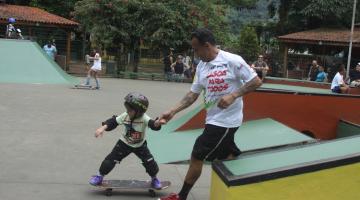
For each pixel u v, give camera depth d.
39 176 6.28
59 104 13.38
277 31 40.06
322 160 4.40
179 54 29.47
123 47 29.70
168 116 5.29
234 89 4.95
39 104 13.12
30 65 20.50
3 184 5.86
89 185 6.00
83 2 28.98
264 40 42.12
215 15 30.20
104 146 8.27
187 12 29.03
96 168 6.82
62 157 7.36
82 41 36.94
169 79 27.69
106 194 5.64
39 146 8.01
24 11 33.53
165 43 28.47
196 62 27.36
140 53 31.19
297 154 4.83
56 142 8.38
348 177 4.38
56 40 35.12
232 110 5.00
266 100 9.20
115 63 28.48
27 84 18.58
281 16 39.75
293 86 14.09
